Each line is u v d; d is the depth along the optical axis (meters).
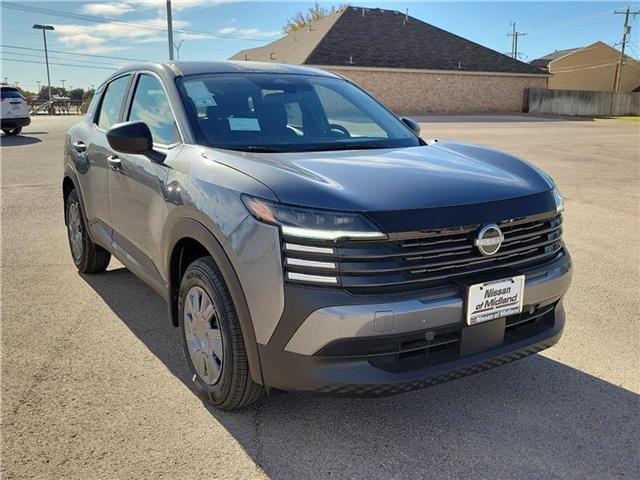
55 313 4.35
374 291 2.42
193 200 2.92
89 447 2.71
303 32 40.56
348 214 2.42
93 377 3.38
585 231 6.89
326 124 3.83
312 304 2.39
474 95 38.88
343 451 2.70
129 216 3.86
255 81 3.88
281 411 3.03
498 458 2.65
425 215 2.49
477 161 3.22
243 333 2.65
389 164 2.96
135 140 3.29
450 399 3.16
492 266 2.66
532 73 40.22
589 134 21.83
